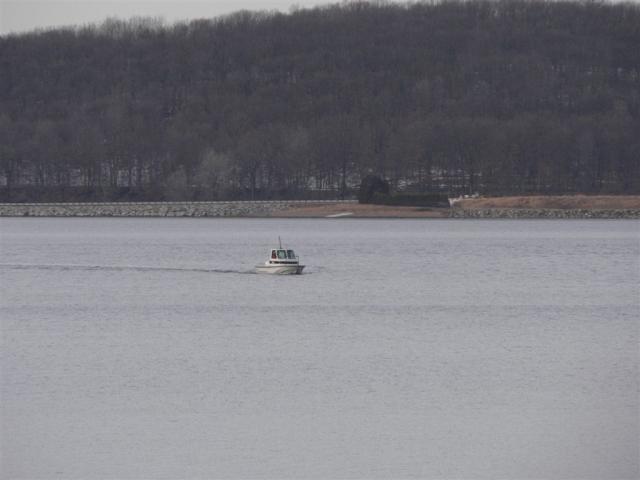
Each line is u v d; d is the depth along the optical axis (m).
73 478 174.75
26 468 178.25
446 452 184.62
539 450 185.50
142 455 183.38
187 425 197.12
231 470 177.62
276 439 190.38
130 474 175.88
